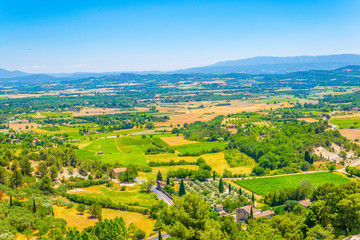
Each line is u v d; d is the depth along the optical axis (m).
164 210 149.75
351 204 124.69
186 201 137.62
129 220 196.12
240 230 166.62
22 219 156.00
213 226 136.75
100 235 145.38
